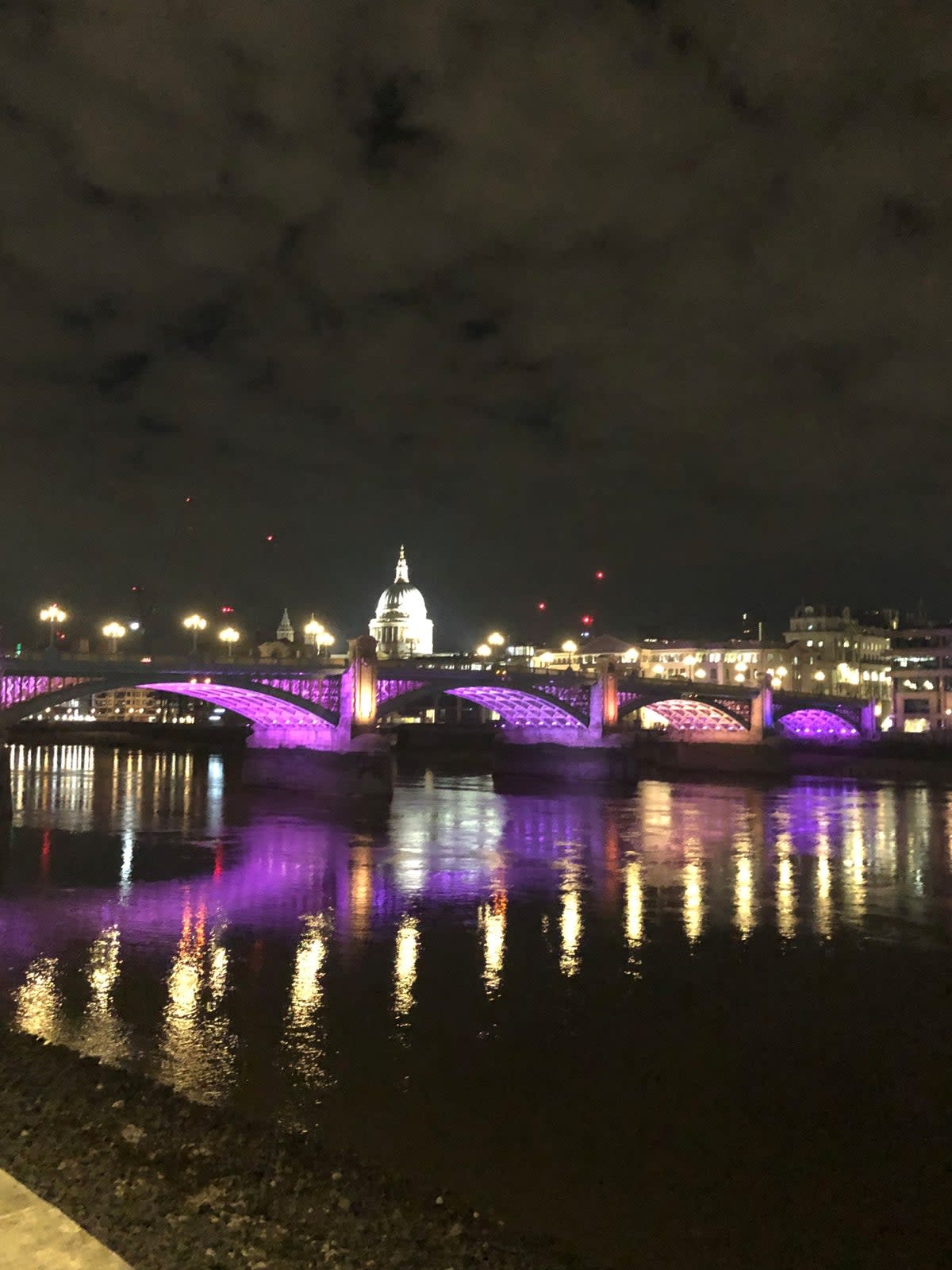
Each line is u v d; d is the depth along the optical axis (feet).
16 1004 106.22
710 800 360.07
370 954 131.34
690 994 114.52
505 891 177.88
